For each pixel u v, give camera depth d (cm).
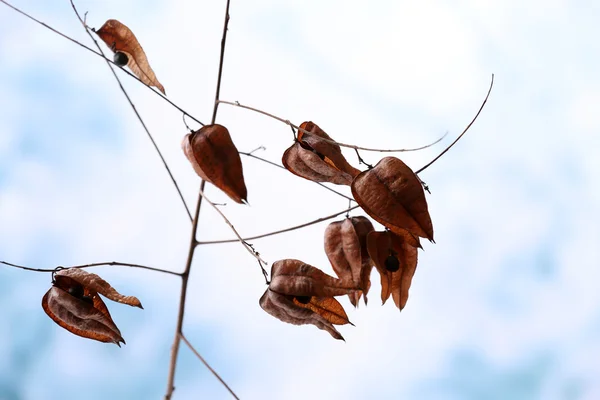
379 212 143
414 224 143
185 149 142
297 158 147
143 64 147
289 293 145
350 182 147
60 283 147
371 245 146
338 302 148
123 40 147
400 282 147
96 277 146
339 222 147
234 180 141
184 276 144
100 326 148
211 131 141
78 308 146
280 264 146
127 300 146
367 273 147
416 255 146
